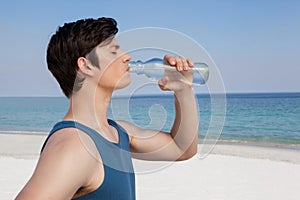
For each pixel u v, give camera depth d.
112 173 1.16
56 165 1.03
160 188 7.83
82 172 1.07
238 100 66.25
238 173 9.43
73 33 1.20
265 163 10.89
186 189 7.83
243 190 7.98
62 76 1.23
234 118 34.97
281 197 7.61
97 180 1.13
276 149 15.29
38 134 21.52
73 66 1.21
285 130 26.92
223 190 7.91
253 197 7.56
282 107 47.09
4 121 35.56
